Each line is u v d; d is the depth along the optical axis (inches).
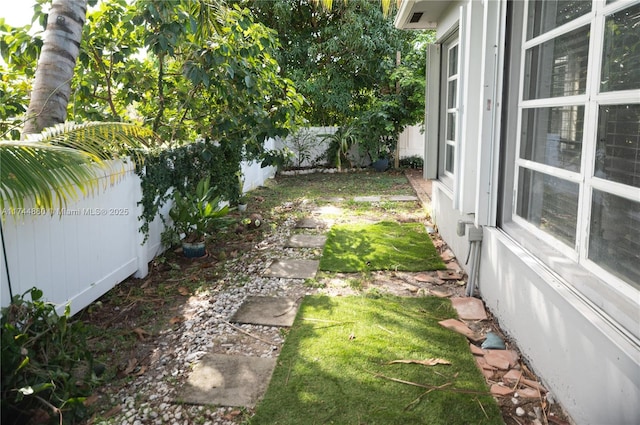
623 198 77.7
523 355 111.1
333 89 445.1
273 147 429.4
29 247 113.0
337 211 286.4
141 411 94.5
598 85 85.6
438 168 239.9
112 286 152.9
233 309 143.9
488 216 137.5
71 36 151.2
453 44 210.4
